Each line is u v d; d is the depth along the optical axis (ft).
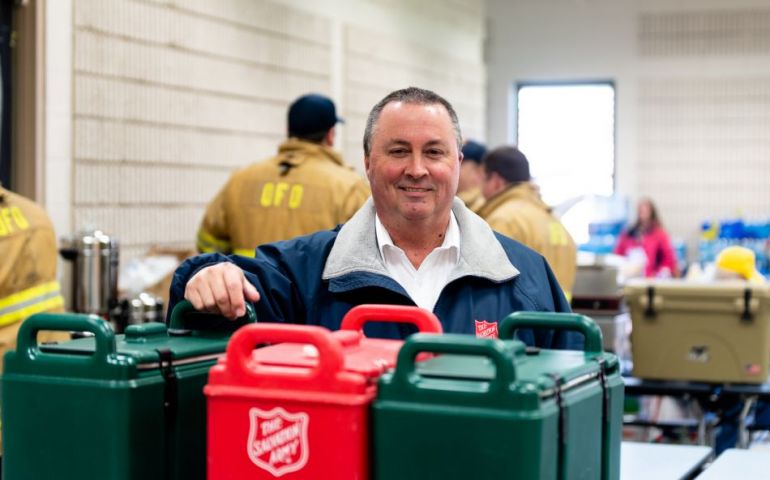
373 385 5.02
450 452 4.79
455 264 7.73
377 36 29.43
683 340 15.62
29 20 17.42
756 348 15.35
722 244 38.60
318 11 26.45
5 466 5.48
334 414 4.89
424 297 7.70
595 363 5.62
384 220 7.67
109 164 19.11
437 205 7.54
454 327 7.50
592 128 42.24
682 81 41.22
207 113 21.97
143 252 20.02
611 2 41.57
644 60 41.47
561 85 42.55
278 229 14.70
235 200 15.02
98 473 5.27
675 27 41.19
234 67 22.88
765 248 37.29
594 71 41.83
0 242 10.66
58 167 17.94
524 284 7.77
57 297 11.35
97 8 18.72
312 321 7.47
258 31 23.79
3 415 5.48
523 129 43.04
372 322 7.38
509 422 4.69
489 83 42.70
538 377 4.92
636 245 36.22
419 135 7.43
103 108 18.92
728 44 40.81
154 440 5.45
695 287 15.49
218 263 6.75
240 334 5.08
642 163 41.65
